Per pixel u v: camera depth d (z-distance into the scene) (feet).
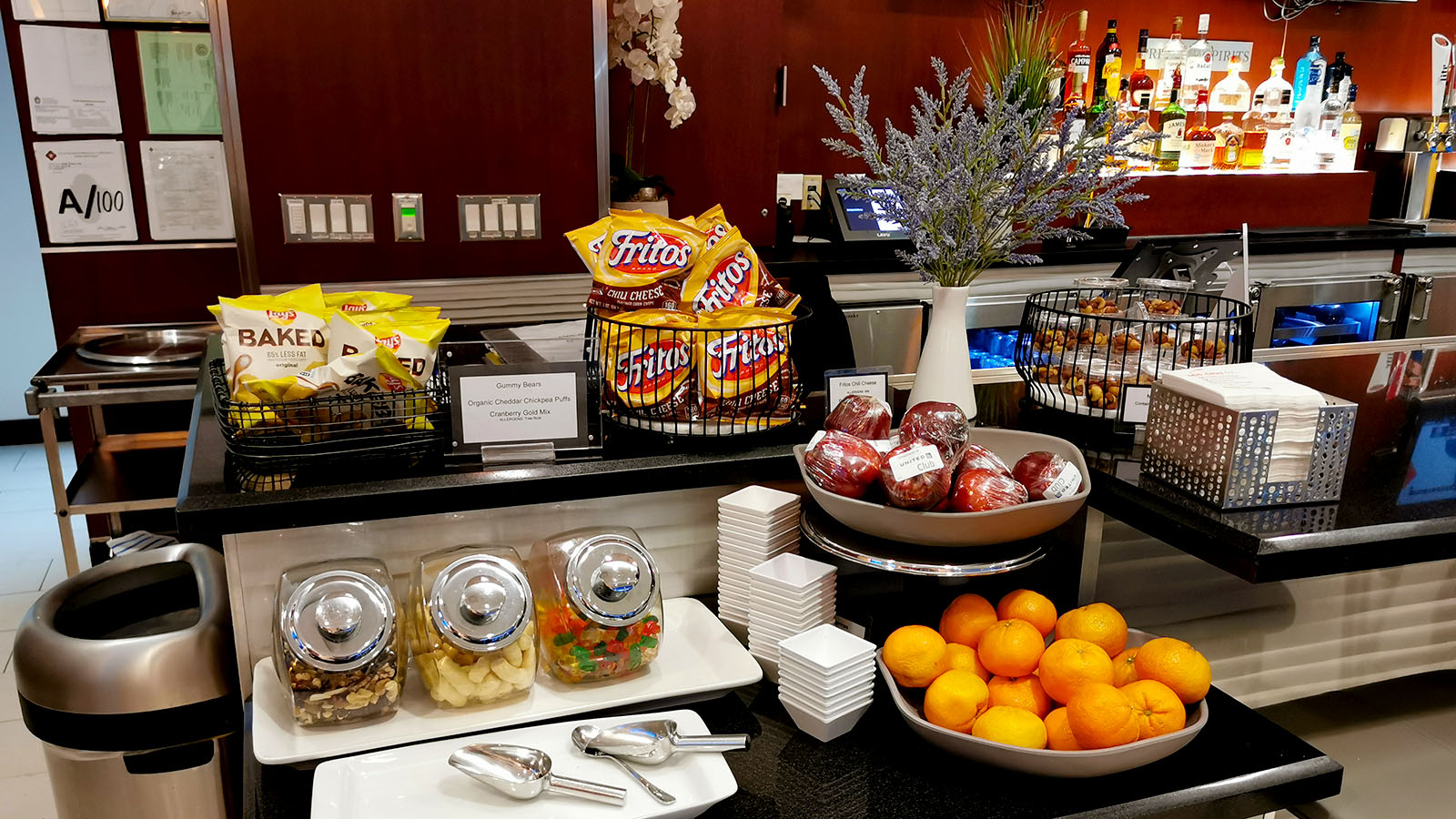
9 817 7.04
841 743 3.69
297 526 3.62
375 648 3.47
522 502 3.91
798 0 12.05
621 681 3.86
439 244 9.59
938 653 3.69
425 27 9.04
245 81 8.68
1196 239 7.18
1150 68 13.16
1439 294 13.09
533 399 4.06
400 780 3.28
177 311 10.89
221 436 4.33
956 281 4.86
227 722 4.31
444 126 9.32
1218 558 3.88
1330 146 13.69
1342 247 12.60
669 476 4.11
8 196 14.82
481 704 3.68
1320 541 3.76
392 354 3.84
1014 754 3.32
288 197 9.02
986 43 12.94
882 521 3.72
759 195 11.81
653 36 9.99
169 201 10.55
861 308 10.80
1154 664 3.64
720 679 3.85
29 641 4.22
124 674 4.09
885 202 4.67
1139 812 3.34
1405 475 4.61
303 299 4.00
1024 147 4.42
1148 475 4.45
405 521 4.11
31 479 14.14
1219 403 3.96
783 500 4.29
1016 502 3.68
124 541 9.45
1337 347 8.50
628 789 3.30
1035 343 5.44
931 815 3.29
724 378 4.26
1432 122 13.87
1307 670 5.22
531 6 9.32
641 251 4.41
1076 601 4.76
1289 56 14.19
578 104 9.70
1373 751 4.26
